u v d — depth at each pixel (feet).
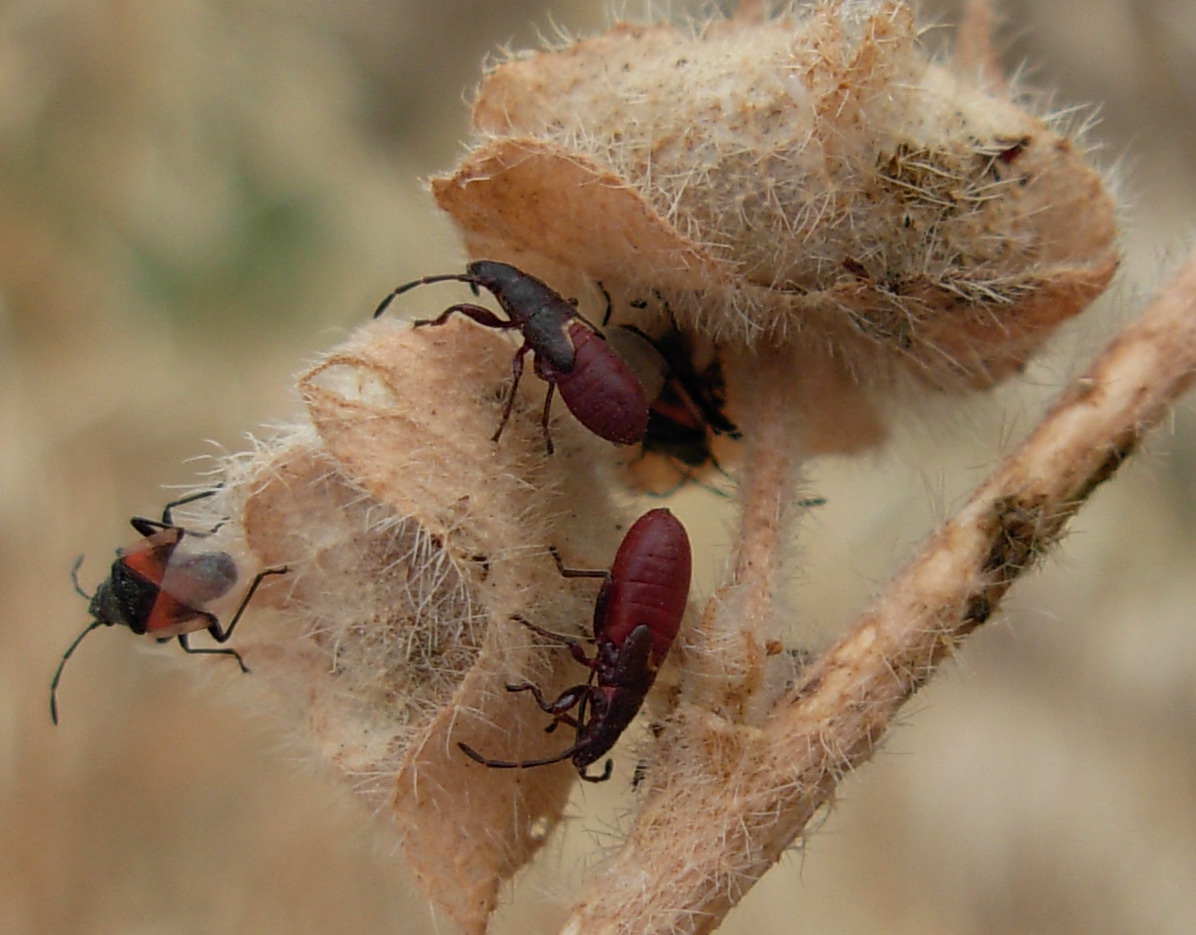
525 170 0.21
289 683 0.21
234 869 0.42
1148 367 0.21
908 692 0.21
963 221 0.21
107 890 0.41
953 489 0.22
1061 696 0.47
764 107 0.21
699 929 0.20
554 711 0.21
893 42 0.21
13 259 0.49
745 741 0.20
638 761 0.21
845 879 0.45
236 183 0.55
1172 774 0.45
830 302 0.21
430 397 0.21
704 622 0.21
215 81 0.56
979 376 0.21
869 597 0.21
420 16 0.65
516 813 0.21
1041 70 0.54
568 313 0.21
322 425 0.20
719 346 0.21
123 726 0.42
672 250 0.21
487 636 0.20
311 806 0.43
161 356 0.51
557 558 0.21
